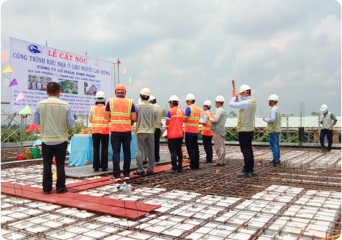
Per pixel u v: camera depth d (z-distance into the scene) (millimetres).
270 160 8711
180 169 6613
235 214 3551
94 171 6574
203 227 3152
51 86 4617
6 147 13320
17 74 9266
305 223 3219
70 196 4383
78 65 11039
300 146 13047
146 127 6004
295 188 4883
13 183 5512
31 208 3934
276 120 7156
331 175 6043
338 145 12375
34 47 9672
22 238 2904
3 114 12312
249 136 5898
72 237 2889
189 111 6875
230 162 8273
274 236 2826
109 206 3816
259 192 4637
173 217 3498
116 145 5684
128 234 2975
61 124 4586
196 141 7027
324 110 10758
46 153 4523
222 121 7414
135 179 5746
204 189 4863
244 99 5809
